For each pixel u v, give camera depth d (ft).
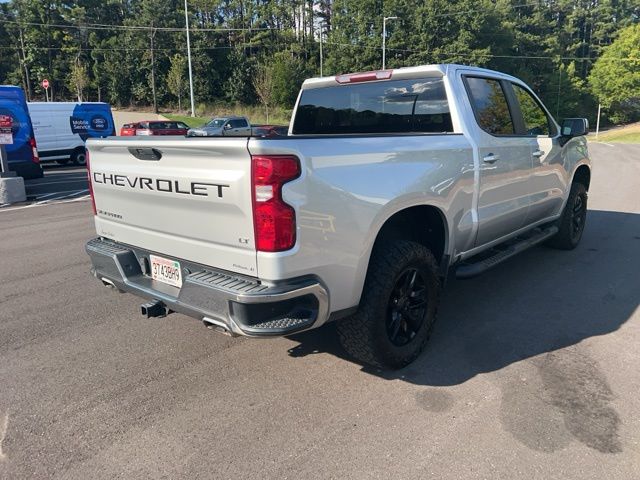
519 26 244.22
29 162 42.34
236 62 221.25
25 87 222.28
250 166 8.52
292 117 17.15
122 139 10.78
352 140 9.78
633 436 9.07
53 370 11.93
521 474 8.16
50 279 18.79
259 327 8.76
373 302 10.47
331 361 12.12
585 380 10.96
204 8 240.73
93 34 222.48
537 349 12.44
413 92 13.94
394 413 9.89
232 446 9.04
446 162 11.95
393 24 198.29
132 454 8.89
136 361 12.32
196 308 9.47
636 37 215.51
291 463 8.55
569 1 286.46
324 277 9.39
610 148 103.30
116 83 213.66
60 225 28.94
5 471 8.51
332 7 219.41
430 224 12.68
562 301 15.56
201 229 9.70
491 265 14.29
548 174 17.39
